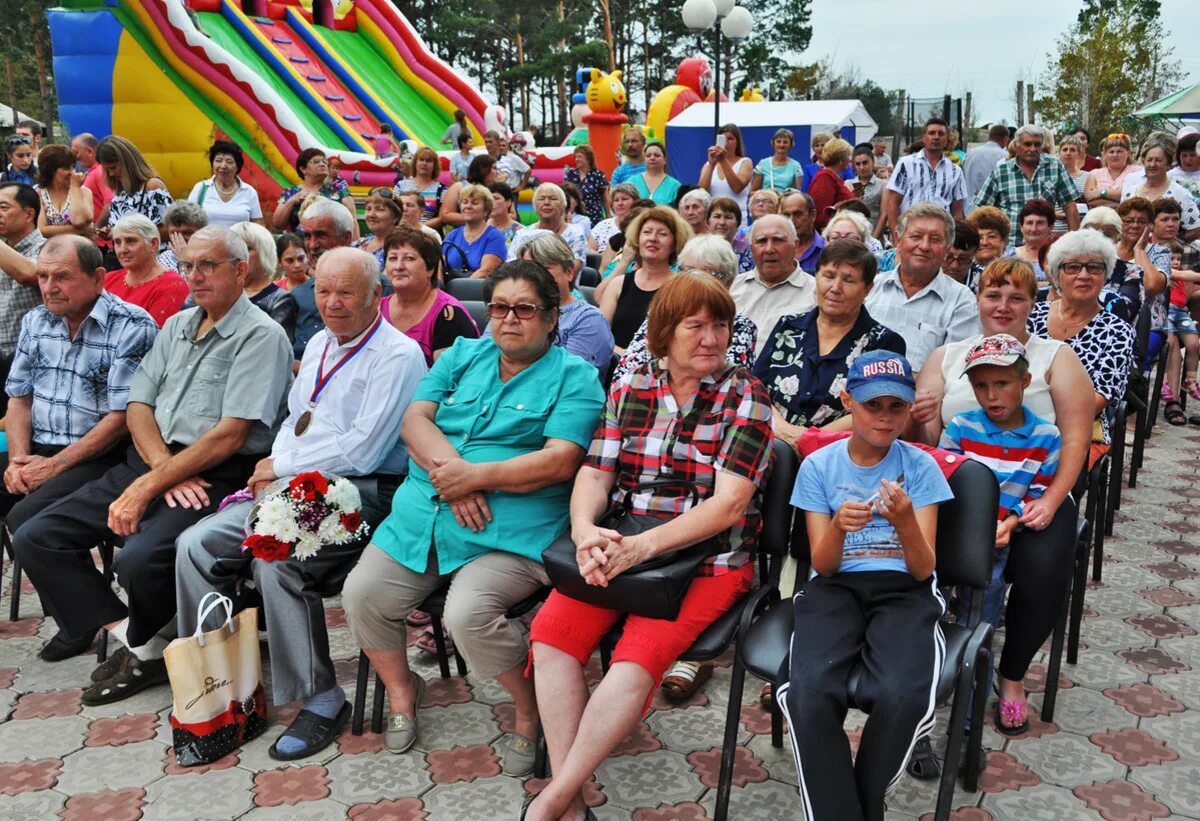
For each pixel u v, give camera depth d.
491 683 3.72
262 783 3.11
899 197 8.33
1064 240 4.10
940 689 2.53
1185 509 5.49
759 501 3.06
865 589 2.77
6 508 4.20
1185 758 3.17
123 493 3.64
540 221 7.27
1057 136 28.55
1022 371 3.22
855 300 3.62
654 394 3.08
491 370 3.40
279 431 3.79
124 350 4.05
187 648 3.14
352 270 3.49
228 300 3.74
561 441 3.20
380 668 3.28
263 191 14.68
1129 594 4.40
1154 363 6.65
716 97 12.46
